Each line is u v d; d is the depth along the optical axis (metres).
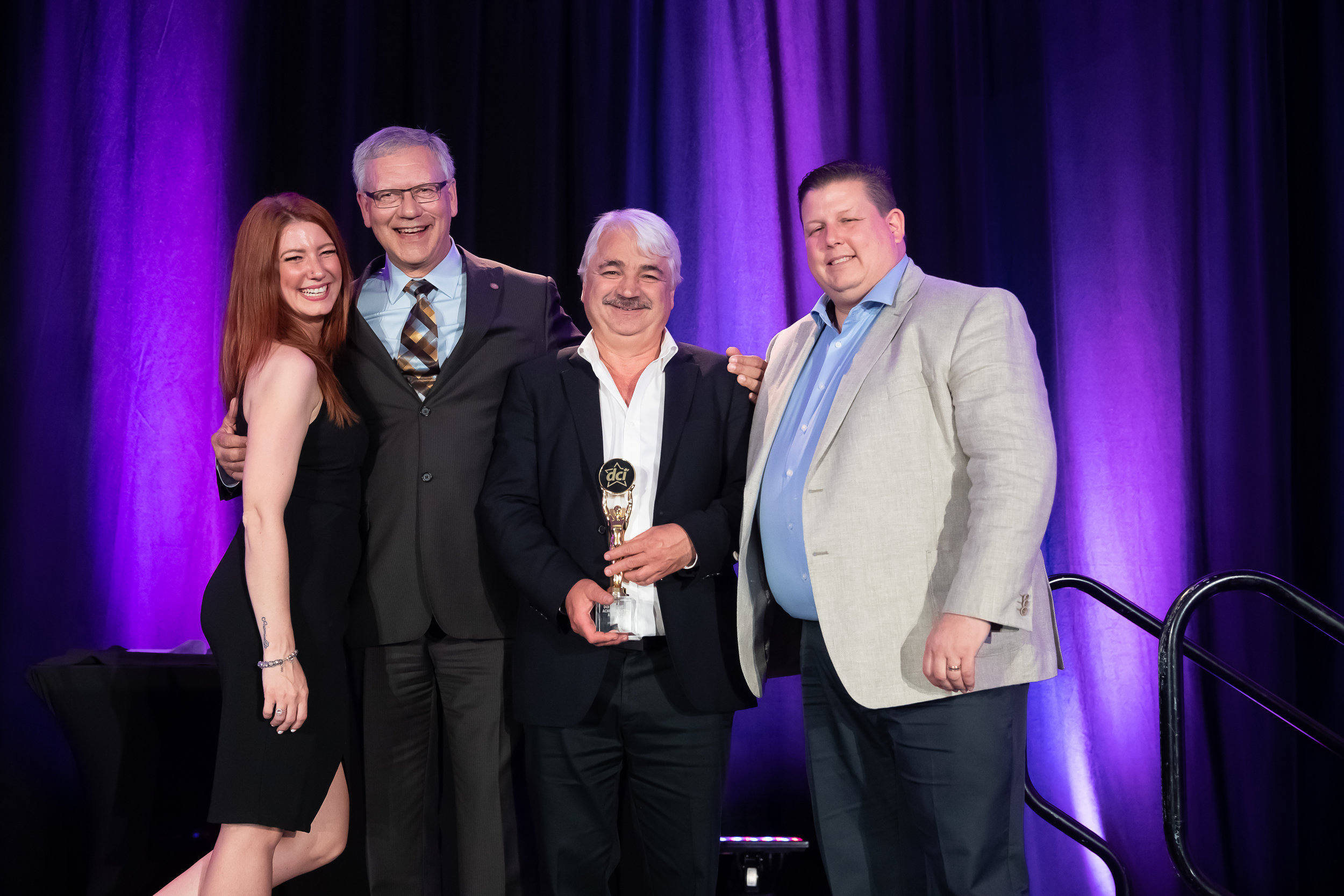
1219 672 2.31
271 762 1.80
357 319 2.24
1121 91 3.49
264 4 3.29
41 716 2.94
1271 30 3.46
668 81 3.51
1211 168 3.39
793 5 3.57
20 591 3.01
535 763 2.02
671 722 1.99
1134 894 3.19
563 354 2.17
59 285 3.12
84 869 2.86
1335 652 3.30
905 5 3.58
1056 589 2.44
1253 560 3.27
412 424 2.19
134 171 3.18
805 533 1.83
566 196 3.40
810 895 3.10
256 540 1.82
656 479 2.06
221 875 1.77
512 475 2.07
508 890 2.21
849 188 1.97
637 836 2.63
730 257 3.47
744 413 2.16
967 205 3.42
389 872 2.19
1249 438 3.30
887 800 1.96
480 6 3.36
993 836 1.71
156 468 3.12
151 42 3.21
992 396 1.70
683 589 2.00
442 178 2.28
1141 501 3.34
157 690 2.54
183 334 3.17
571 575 1.91
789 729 3.29
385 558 2.16
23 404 3.07
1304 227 3.49
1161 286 3.41
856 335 1.96
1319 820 3.28
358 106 3.28
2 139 3.13
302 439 1.90
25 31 3.17
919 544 1.77
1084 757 3.24
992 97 3.57
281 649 1.81
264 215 1.99
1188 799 3.23
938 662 1.62
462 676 2.19
